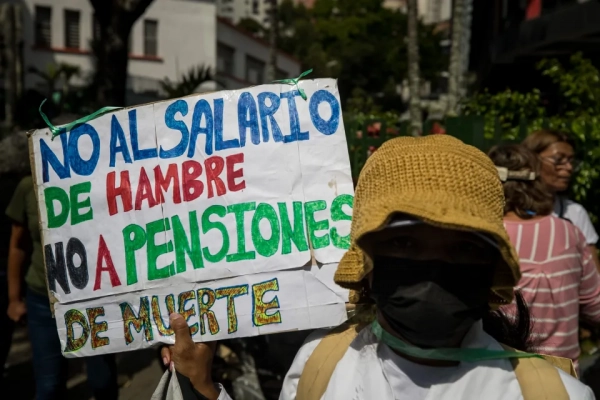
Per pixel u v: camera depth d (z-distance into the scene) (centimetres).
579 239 249
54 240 194
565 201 367
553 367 139
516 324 165
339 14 4731
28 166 364
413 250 135
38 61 2733
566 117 527
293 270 183
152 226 189
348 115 763
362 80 4106
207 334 184
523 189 255
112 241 191
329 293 182
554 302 240
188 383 171
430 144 137
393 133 535
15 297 376
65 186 194
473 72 1959
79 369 515
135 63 2934
